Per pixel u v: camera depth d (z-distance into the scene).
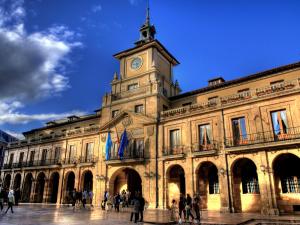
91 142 37.94
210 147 26.69
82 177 36.69
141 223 15.66
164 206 27.70
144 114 32.25
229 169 24.94
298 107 22.91
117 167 32.75
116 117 34.47
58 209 26.39
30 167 43.06
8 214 19.86
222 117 26.92
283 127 23.42
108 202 28.80
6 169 47.31
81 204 31.45
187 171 27.38
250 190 25.02
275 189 22.58
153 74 35.22
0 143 74.25
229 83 30.53
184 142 28.78
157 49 38.09
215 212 24.02
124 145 31.80
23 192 43.22
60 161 40.31
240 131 25.70
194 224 16.00
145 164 30.38
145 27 42.19
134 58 38.53
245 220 17.17
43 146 44.31
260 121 24.53
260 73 28.55
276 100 24.23
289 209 22.12
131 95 35.19
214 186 27.08
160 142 30.30
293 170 23.05
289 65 26.97
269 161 22.88
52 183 41.06
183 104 33.88
